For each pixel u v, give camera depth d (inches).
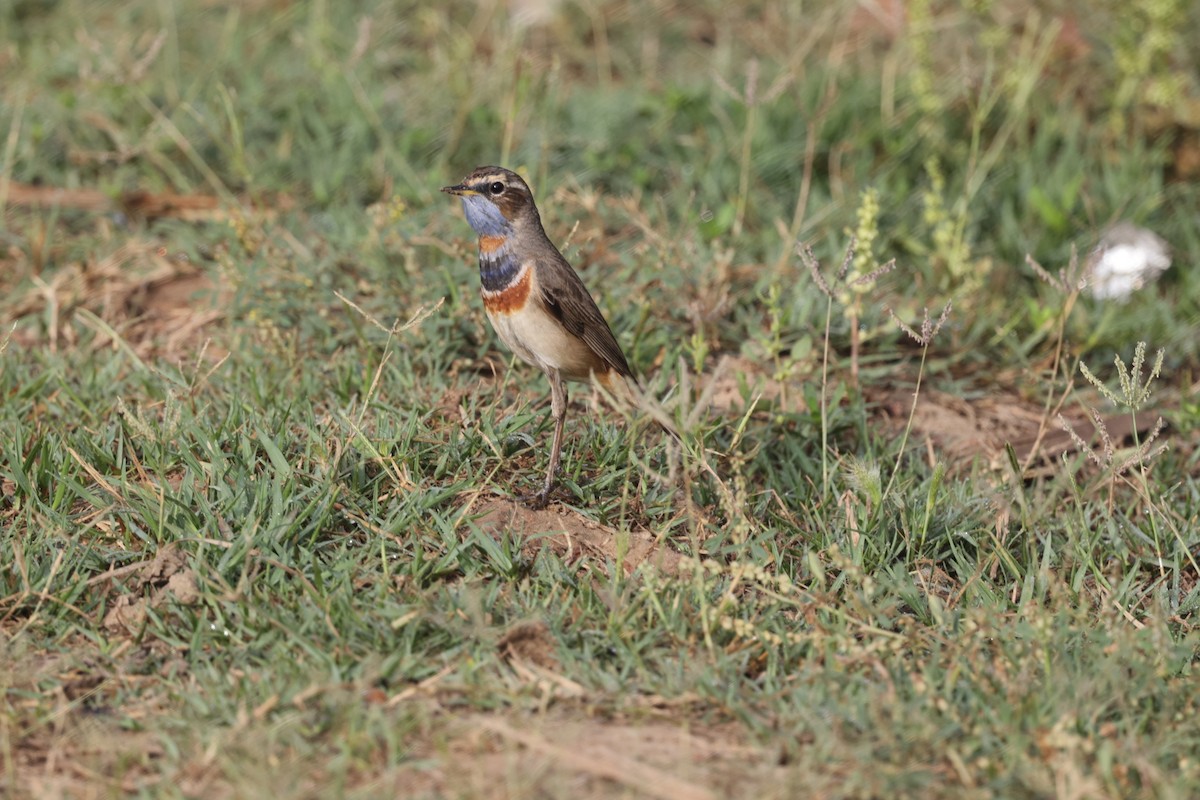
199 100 684.1
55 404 473.1
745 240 595.8
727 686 351.3
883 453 483.8
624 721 341.4
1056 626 377.1
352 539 402.6
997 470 468.4
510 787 306.0
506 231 424.5
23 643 357.4
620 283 542.6
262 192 636.1
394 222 556.4
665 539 414.0
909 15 698.8
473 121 674.8
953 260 574.9
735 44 784.9
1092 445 503.5
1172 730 338.3
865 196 492.7
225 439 438.6
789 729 336.8
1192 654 373.1
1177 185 666.2
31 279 565.6
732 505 399.2
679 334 528.4
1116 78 709.9
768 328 539.2
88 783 314.3
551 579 391.5
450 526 401.7
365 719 332.8
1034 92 708.0
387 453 423.8
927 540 425.1
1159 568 432.5
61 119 659.4
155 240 598.5
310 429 431.2
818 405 479.8
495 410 467.8
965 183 637.9
